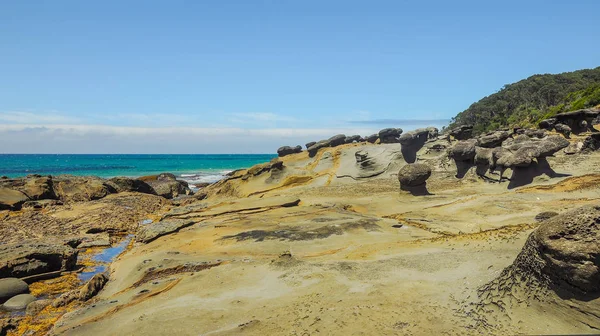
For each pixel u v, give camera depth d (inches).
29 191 1462.8
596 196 783.7
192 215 1071.0
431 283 437.1
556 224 351.6
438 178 1231.5
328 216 903.1
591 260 311.7
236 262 598.9
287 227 812.0
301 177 1571.1
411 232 731.4
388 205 1013.2
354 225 784.3
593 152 1109.1
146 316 420.5
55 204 1428.4
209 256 657.6
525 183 965.8
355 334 346.9
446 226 738.2
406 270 487.5
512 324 334.6
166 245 790.5
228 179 1758.1
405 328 350.0
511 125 4252.0
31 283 645.9
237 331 365.7
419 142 1553.9
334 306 403.2
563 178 916.6
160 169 3973.9
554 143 937.5
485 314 357.7
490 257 484.4
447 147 1454.2
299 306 413.1
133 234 1021.8
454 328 343.0
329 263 546.6
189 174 3353.8
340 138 2014.0
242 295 461.7
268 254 645.9
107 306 490.3
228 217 1010.7
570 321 315.3
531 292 355.3
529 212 738.2
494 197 892.6
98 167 4217.5
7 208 1309.1
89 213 1244.5
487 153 1120.8
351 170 1571.1
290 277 505.0
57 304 534.0
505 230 602.5
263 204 1106.7
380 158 1545.3
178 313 419.5
